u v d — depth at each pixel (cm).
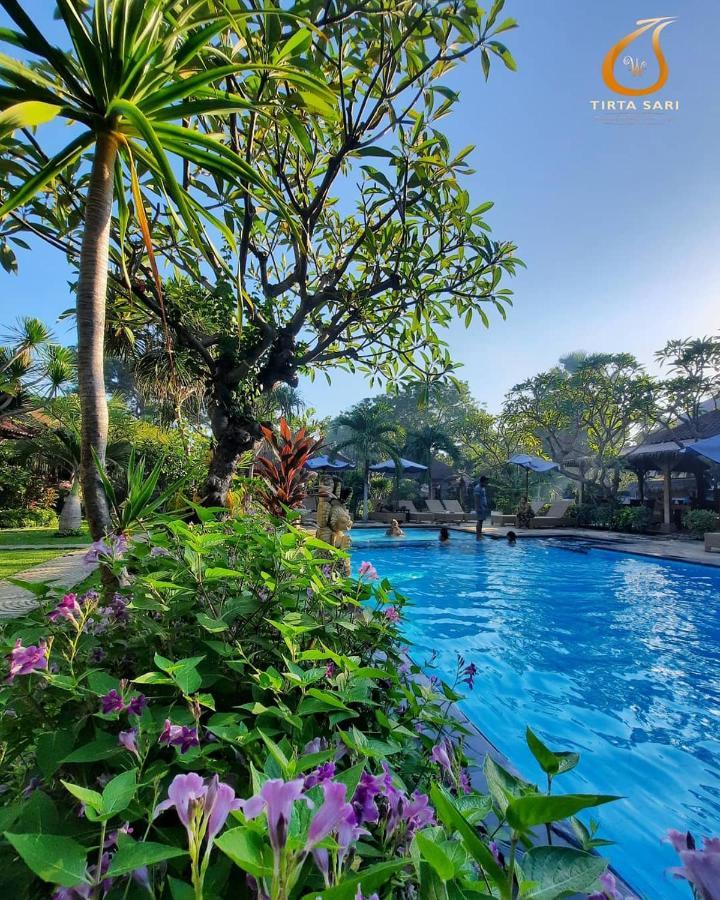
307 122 466
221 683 147
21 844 62
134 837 96
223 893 87
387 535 1784
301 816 68
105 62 205
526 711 400
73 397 1398
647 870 226
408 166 479
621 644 586
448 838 91
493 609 775
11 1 186
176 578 171
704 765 319
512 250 571
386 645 207
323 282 618
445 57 415
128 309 598
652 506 2119
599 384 2394
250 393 629
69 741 108
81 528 1396
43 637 137
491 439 3478
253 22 362
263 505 548
